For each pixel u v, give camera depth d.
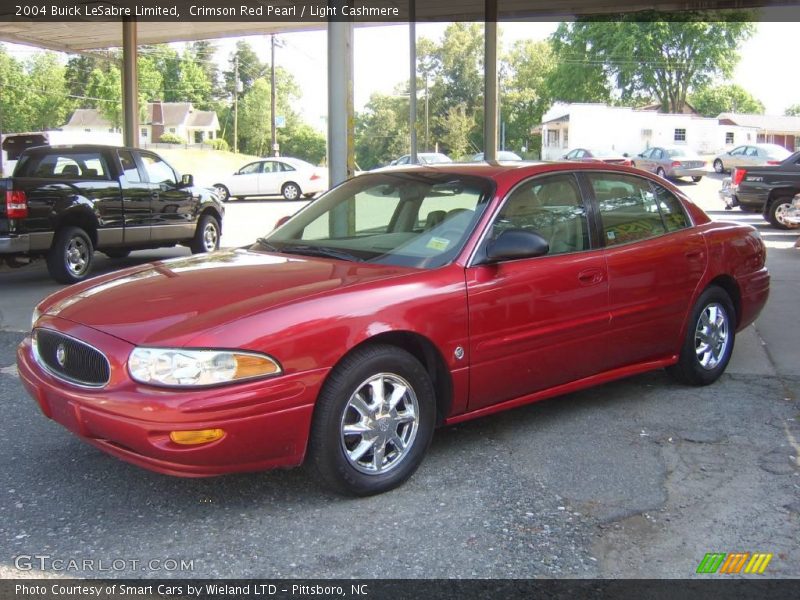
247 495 3.84
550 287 4.45
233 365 3.34
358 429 3.73
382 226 4.71
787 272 10.85
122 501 3.78
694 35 57.50
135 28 18.44
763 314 8.25
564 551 3.34
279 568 3.19
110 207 10.80
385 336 3.85
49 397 3.71
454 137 70.19
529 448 4.48
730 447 4.53
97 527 3.52
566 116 57.97
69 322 3.74
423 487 3.95
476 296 4.12
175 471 3.36
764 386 5.72
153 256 13.61
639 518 3.64
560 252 4.64
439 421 4.20
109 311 3.72
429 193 4.68
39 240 9.85
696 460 4.33
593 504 3.78
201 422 3.27
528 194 4.60
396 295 3.84
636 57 58.84
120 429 3.34
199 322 3.44
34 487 3.93
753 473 4.16
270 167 29.75
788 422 4.95
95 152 10.91
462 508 3.72
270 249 4.80
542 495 3.87
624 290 4.88
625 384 5.73
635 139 52.66
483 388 4.23
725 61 57.88
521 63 75.50
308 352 3.50
